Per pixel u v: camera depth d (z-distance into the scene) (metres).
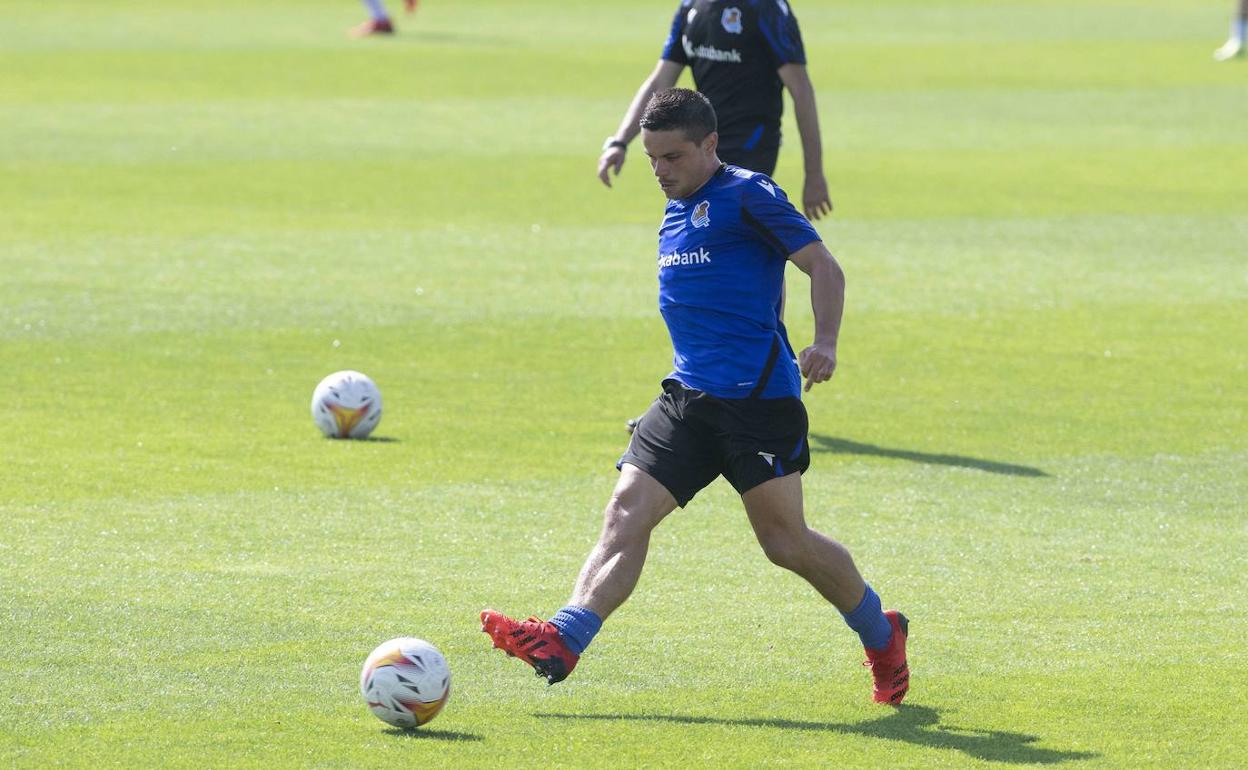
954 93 113.94
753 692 23.58
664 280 22.91
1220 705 23.31
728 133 39.59
